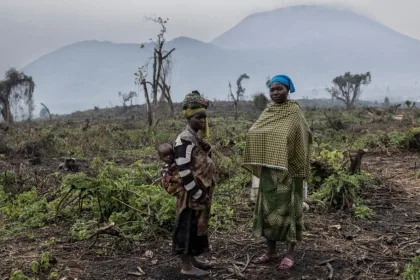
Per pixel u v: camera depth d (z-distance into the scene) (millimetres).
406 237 5551
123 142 17719
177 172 4391
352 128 21219
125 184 6367
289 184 4477
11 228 6137
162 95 32000
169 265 4781
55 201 6832
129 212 5887
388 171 9773
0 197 7859
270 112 4629
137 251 5160
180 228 4398
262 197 4590
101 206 6195
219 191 7543
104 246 5230
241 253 5082
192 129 4340
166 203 5832
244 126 25234
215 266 4738
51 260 4805
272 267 4691
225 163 8930
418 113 29984
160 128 23094
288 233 4508
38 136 15664
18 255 5082
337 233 5707
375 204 7020
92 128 23859
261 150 4496
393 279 4406
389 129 20781
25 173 9555
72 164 11141
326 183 7070
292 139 4477
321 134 18844
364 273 4551
